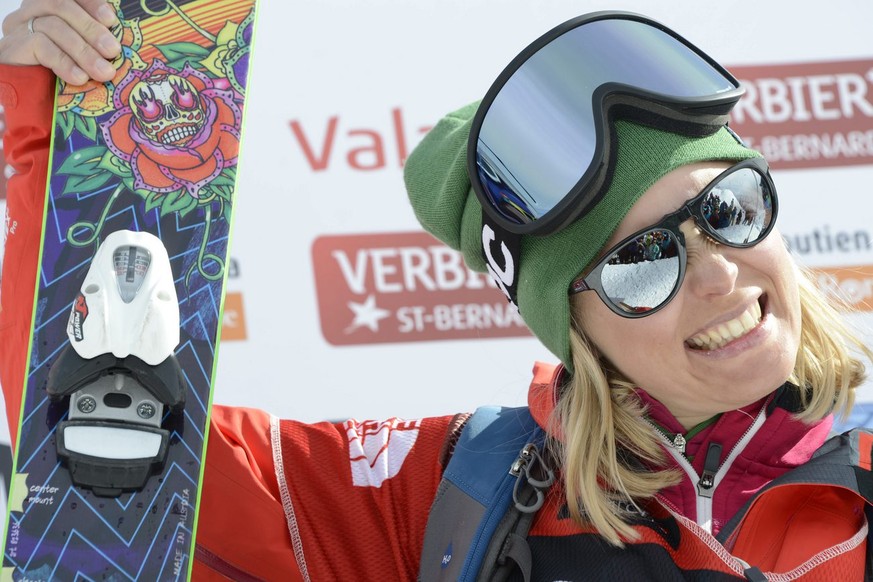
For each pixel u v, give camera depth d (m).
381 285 7.21
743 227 3.13
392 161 7.25
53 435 3.57
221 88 3.98
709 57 3.29
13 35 3.93
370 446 3.91
